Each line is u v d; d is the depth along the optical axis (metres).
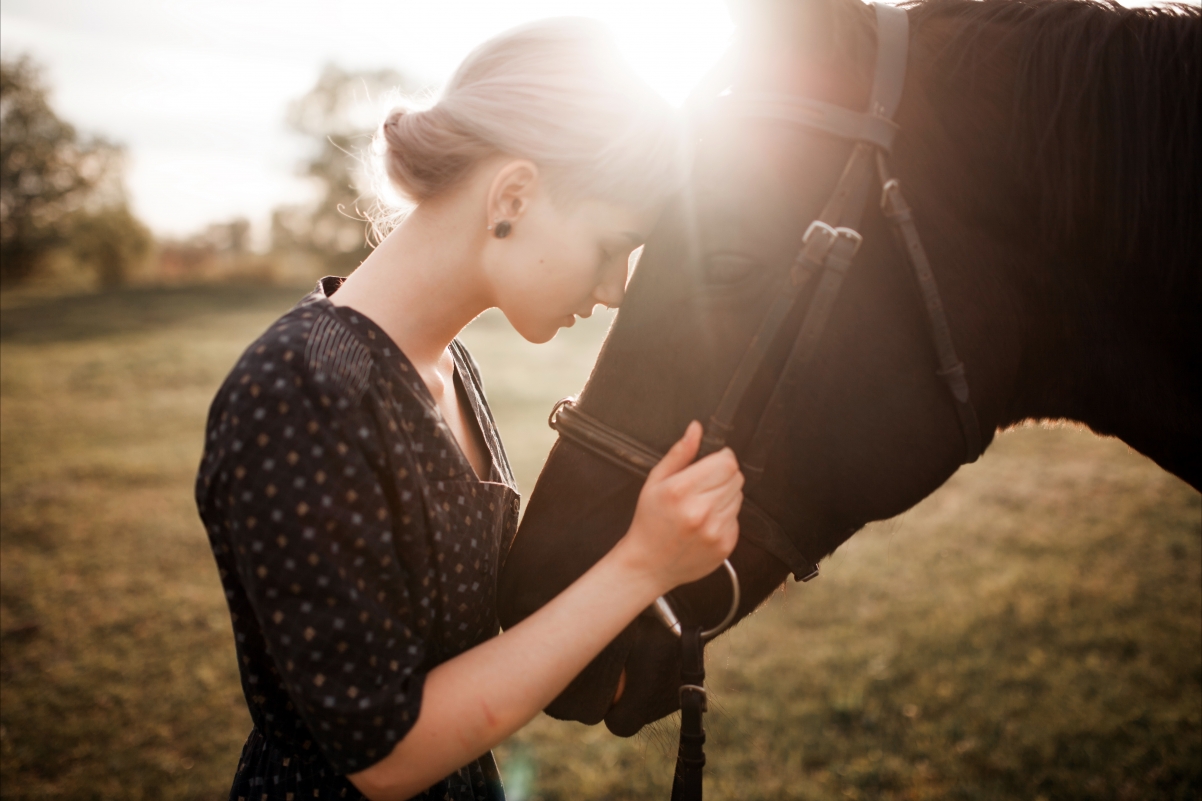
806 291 0.92
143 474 6.32
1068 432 6.57
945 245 0.96
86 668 3.48
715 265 0.93
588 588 0.85
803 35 0.95
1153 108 0.95
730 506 0.86
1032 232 0.99
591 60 0.88
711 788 2.62
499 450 1.13
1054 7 1.03
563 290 0.89
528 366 11.01
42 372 11.22
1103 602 3.63
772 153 0.94
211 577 4.42
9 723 3.08
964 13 1.06
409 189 0.90
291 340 0.78
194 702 3.22
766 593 1.08
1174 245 0.96
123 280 34.50
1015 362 1.02
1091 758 2.62
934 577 4.05
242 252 35.84
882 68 0.96
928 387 0.96
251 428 0.75
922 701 3.02
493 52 0.90
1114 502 4.88
